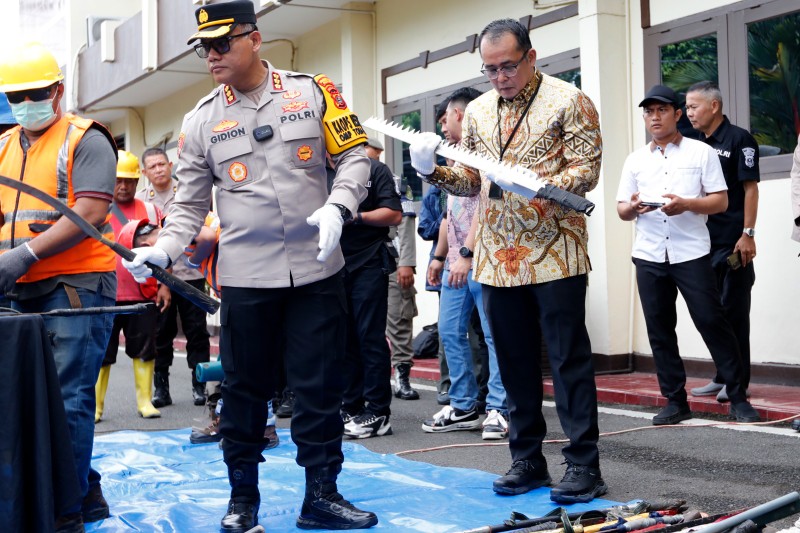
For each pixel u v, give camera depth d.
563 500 4.23
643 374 8.35
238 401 3.91
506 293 4.35
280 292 3.84
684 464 5.10
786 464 4.98
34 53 3.86
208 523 4.13
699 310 6.17
